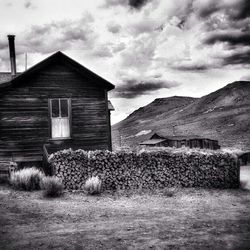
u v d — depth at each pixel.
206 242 6.96
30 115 15.44
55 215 9.12
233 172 16.02
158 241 6.99
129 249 6.48
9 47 18.22
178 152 15.73
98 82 16.62
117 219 9.00
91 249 6.43
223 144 97.06
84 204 10.95
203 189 15.14
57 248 6.45
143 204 11.49
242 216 9.62
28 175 12.47
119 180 14.43
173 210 10.48
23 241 6.82
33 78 15.63
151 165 15.05
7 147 15.03
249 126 120.44
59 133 16.16
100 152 14.43
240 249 6.56
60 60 16.03
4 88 15.16
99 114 16.55
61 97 15.98
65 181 13.69
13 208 9.48
